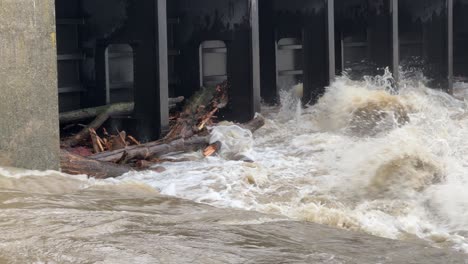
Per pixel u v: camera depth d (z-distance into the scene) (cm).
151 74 2309
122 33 2416
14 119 1550
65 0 2545
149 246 977
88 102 2634
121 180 1638
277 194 1658
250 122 2541
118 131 2333
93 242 985
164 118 2305
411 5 3553
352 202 1600
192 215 1209
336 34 3362
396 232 1345
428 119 2558
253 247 1002
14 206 1200
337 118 2675
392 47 3173
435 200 1572
